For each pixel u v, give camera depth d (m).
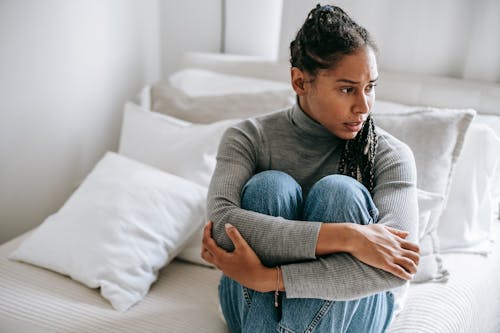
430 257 1.39
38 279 1.38
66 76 1.95
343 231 1.01
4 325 1.20
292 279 1.01
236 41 2.25
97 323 1.22
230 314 1.19
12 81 1.75
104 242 1.37
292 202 1.11
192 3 2.31
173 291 1.38
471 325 1.30
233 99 1.81
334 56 1.05
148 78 2.42
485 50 1.70
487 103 1.65
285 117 1.26
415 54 1.83
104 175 1.55
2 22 1.68
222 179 1.17
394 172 1.15
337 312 1.04
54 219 1.48
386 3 1.81
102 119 2.17
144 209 1.43
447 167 1.44
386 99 1.82
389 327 1.20
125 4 2.18
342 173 1.21
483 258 1.50
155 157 1.65
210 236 1.10
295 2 1.94
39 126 1.88
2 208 1.81
